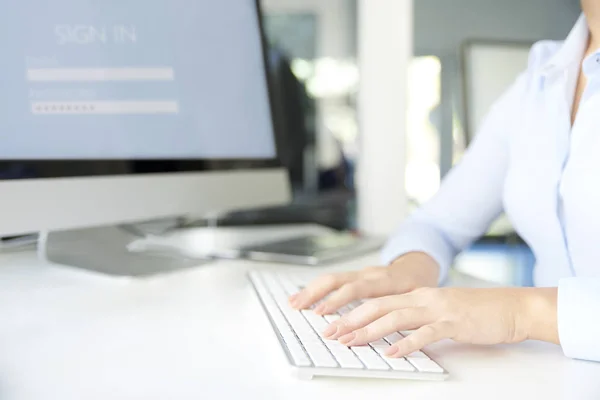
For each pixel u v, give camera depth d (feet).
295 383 1.33
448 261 2.61
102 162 2.64
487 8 6.65
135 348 1.60
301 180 5.89
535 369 1.46
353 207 5.97
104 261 2.90
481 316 1.58
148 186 2.85
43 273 2.74
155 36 2.88
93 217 2.59
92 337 1.71
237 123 3.40
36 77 2.44
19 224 2.31
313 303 1.97
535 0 6.68
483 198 2.94
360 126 5.39
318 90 6.40
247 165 3.50
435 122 6.42
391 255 2.57
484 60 6.33
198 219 4.68
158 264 2.91
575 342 1.51
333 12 6.42
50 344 1.64
